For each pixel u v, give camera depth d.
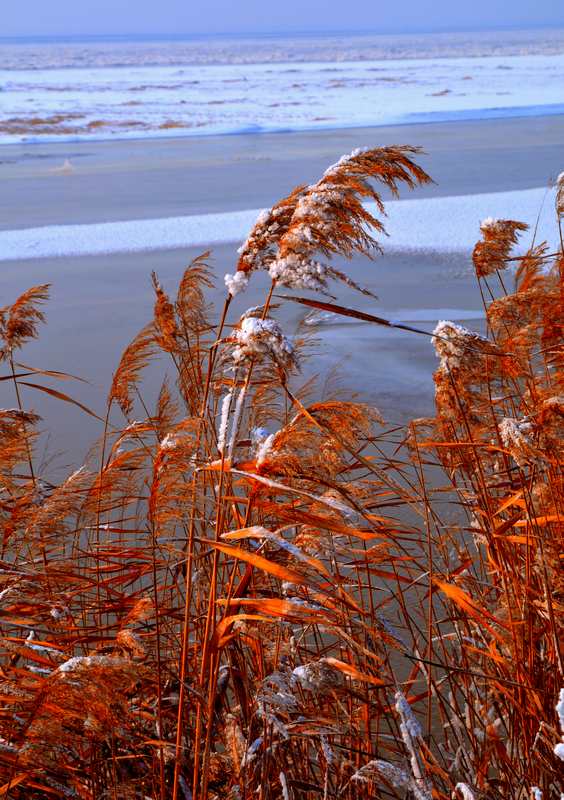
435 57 173.25
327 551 3.70
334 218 2.88
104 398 11.29
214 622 3.26
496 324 4.80
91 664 2.62
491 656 3.55
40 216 26.83
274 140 47.16
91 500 3.71
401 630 4.67
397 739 3.42
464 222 23.64
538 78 99.81
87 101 73.12
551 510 3.87
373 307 15.92
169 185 32.56
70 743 2.96
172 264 19.89
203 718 3.56
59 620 3.58
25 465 6.52
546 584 3.41
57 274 19.12
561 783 3.36
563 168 34.19
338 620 3.22
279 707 3.14
